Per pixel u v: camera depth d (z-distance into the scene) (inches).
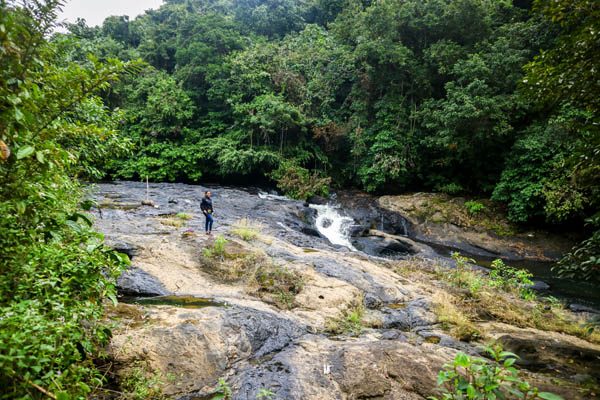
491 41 719.7
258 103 810.8
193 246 315.3
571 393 142.2
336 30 893.8
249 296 242.5
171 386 138.3
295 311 232.4
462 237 605.3
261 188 824.9
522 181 587.8
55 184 92.4
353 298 259.6
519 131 624.7
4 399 61.4
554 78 160.1
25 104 69.9
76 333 79.2
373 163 753.0
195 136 878.4
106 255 96.3
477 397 79.7
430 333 218.8
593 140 162.1
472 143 649.0
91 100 164.1
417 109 757.9
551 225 605.6
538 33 626.8
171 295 229.3
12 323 64.7
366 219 671.1
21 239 80.4
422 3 749.3
